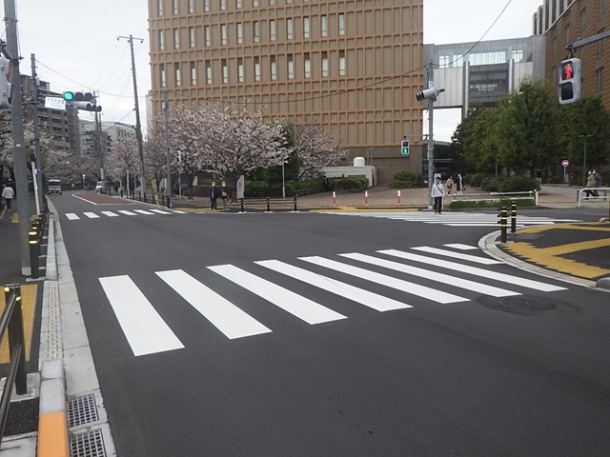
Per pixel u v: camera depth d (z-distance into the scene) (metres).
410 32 57.12
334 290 8.05
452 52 82.62
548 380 4.46
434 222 19.08
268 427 3.73
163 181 61.03
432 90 25.84
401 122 58.12
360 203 32.09
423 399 4.12
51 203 39.91
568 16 64.94
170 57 63.00
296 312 6.77
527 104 34.12
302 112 60.12
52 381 4.38
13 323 4.19
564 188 46.31
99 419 3.96
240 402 4.15
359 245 13.23
